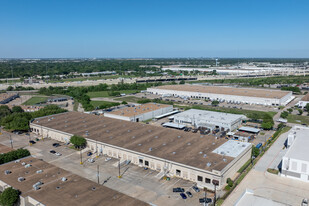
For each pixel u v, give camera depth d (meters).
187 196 71.06
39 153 102.69
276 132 127.69
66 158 97.50
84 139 104.25
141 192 73.12
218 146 94.56
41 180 68.75
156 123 150.88
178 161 82.06
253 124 148.62
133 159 92.06
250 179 81.50
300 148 90.69
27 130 133.88
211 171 74.81
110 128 119.12
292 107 196.00
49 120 134.75
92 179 80.69
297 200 70.06
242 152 89.12
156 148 93.50
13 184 66.44
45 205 57.16
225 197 70.19
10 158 82.44
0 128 139.25
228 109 188.88
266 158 98.44
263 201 61.12
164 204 67.19
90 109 181.88
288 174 82.50
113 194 62.25
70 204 57.62
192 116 149.12
